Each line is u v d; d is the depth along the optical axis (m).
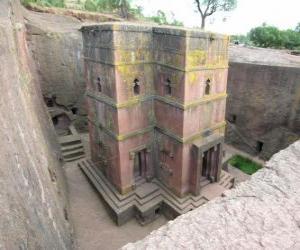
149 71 11.58
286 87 15.42
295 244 2.30
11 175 4.45
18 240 3.89
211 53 10.91
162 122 11.95
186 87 10.27
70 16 24.19
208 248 2.29
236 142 19.03
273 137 16.72
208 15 35.03
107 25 9.98
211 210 2.70
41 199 5.83
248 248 2.28
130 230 11.38
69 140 17.31
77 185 13.90
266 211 2.62
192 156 11.65
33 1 23.66
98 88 12.20
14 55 7.64
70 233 8.46
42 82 18.55
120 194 12.21
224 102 12.71
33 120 8.22
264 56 20.80
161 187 12.73
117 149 11.59
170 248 2.31
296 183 2.96
